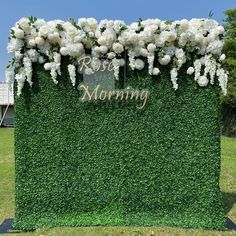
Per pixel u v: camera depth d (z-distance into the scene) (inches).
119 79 137.6
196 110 138.2
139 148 138.3
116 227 134.6
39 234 128.2
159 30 135.0
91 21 134.6
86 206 138.5
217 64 137.1
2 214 155.5
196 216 138.8
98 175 138.3
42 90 136.5
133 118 138.0
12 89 136.8
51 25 132.7
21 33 131.8
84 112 137.7
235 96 551.5
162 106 137.9
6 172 232.8
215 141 138.8
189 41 135.7
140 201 138.7
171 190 139.0
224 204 166.9
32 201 137.9
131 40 133.6
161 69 137.7
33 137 137.3
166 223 137.3
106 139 138.2
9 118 753.6
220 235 128.8
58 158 137.8
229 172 230.1
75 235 127.2
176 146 138.7
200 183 139.0
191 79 138.0
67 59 136.3
